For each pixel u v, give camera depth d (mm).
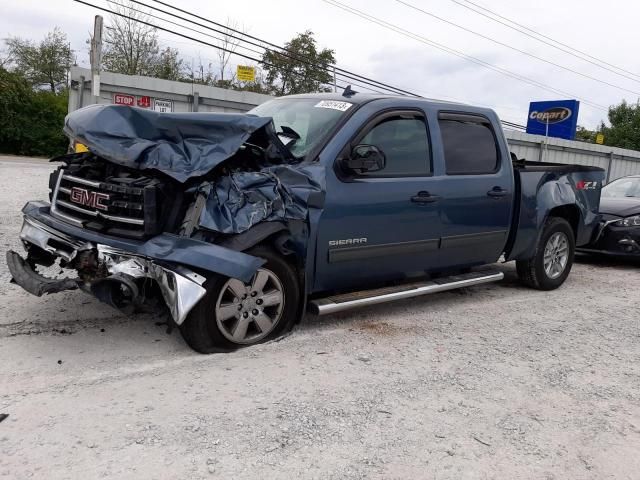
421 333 5051
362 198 4688
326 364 4191
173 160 3895
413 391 3852
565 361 4605
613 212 8789
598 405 3852
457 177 5484
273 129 4363
